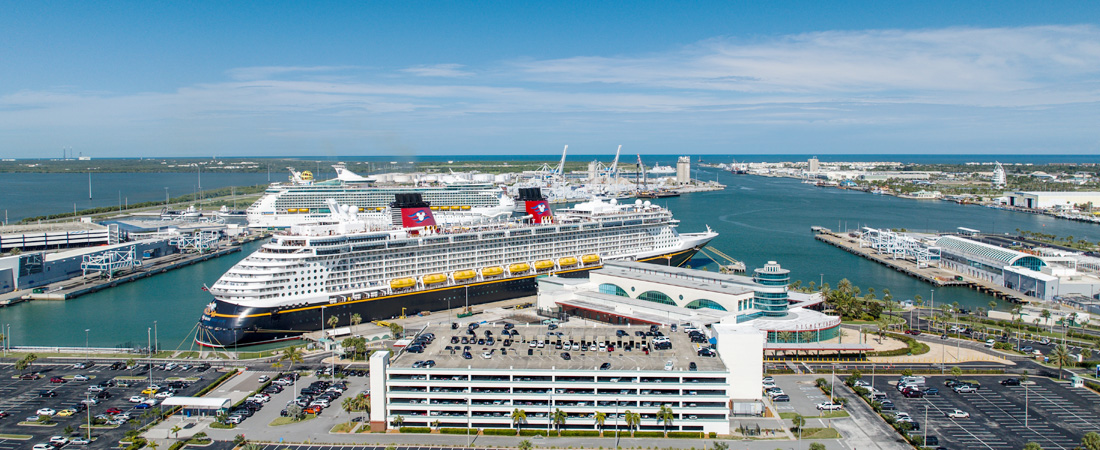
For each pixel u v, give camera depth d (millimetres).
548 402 156375
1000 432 154375
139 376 193250
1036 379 190750
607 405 155625
